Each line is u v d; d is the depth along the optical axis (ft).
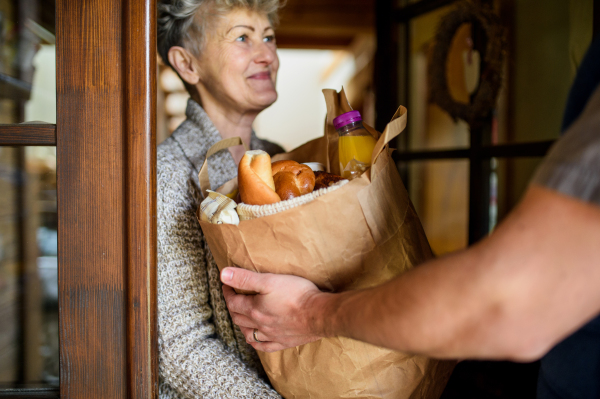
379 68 5.57
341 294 1.68
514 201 4.87
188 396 2.44
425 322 1.23
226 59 3.14
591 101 1.16
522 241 1.10
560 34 4.12
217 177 2.98
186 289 2.57
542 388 1.73
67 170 2.21
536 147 3.64
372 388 2.05
